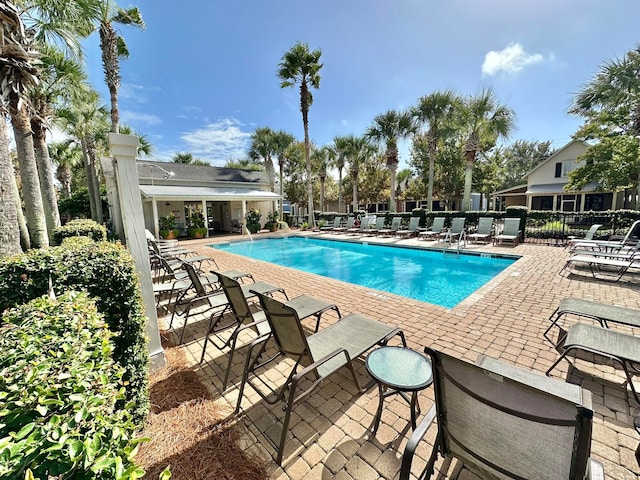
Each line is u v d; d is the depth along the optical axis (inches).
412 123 673.0
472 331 159.2
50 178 392.2
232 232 896.3
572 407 43.8
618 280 247.3
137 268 125.7
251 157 1015.0
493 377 51.3
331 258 483.2
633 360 96.3
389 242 517.3
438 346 143.2
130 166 122.3
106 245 112.0
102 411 43.0
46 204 389.4
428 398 107.3
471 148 593.9
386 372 87.7
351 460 82.3
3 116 135.8
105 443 38.4
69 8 242.2
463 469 73.8
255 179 955.3
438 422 65.9
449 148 1001.5
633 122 450.0
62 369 47.8
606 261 251.1
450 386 59.9
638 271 277.9
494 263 387.5
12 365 47.8
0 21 159.9
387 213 695.7
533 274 274.2
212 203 960.3
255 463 81.7
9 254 135.0
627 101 450.3
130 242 123.6
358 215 841.5
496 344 144.1
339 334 121.6
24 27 178.7
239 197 773.3
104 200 834.8
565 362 127.1
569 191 788.0
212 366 134.2
